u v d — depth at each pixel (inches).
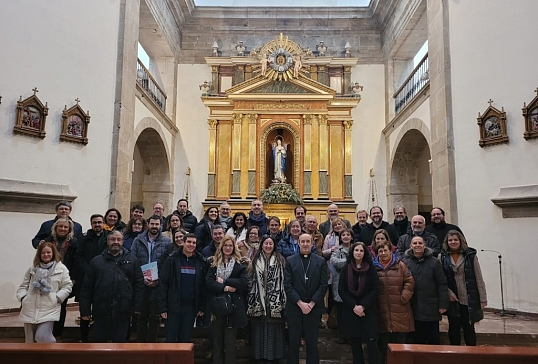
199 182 483.8
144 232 196.4
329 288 200.2
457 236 179.3
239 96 466.9
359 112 496.1
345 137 475.2
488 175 272.7
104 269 166.4
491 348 114.5
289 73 471.5
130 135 330.3
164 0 435.5
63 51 280.2
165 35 446.9
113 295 164.6
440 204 308.3
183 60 505.7
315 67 491.2
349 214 455.8
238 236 217.6
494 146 270.8
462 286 175.3
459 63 297.6
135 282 170.6
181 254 172.7
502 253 261.9
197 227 222.1
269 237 178.1
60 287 162.9
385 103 494.6
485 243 271.6
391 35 468.4
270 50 486.3
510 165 262.1
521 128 258.5
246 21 506.9
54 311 159.0
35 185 258.8
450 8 308.5
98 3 304.8
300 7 500.4
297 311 167.3
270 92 470.9
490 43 278.5
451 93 302.0
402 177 468.1
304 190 459.2
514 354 109.9
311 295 167.2
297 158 471.8
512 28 267.9
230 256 170.2
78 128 284.4
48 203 265.9
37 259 161.5
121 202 311.4
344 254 189.3
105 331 164.1
